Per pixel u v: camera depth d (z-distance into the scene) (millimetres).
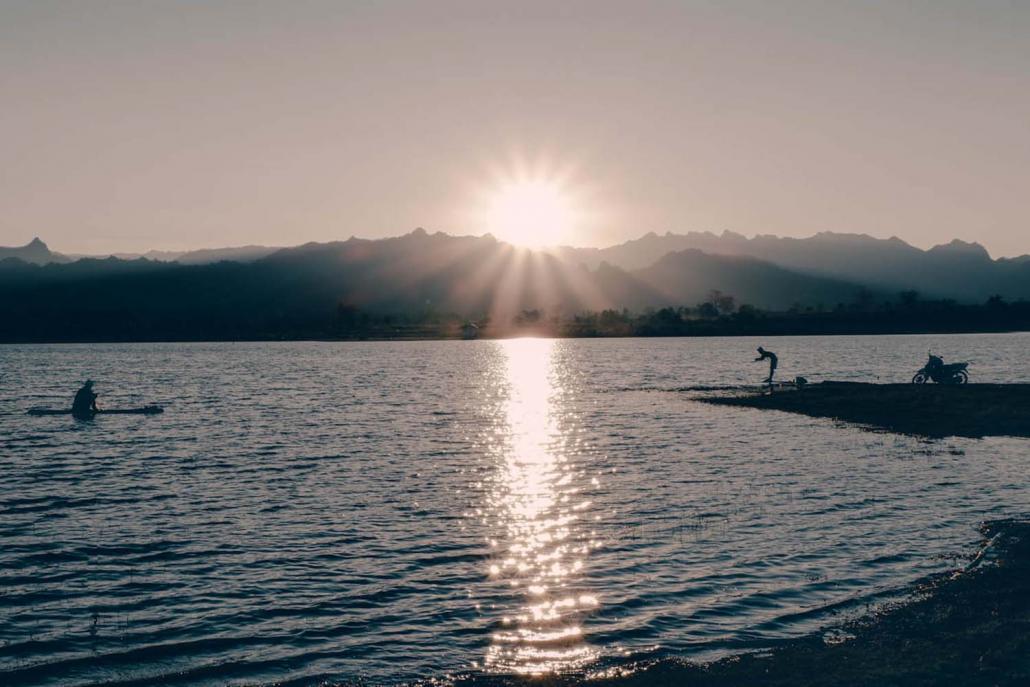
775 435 48562
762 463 38719
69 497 32281
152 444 47969
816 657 15750
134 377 119438
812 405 62969
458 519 28297
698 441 46781
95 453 44312
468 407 71625
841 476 34875
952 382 72812
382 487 34250
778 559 22734
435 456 43062
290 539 25703
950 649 15805
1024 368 107875
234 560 23453
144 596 20391
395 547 24734
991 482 33062
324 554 24000
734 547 24016
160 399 81375
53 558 23688
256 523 27859
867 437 46719
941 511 28078
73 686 15227
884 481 33594
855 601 19094
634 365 140750
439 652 16766
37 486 34625
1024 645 15789
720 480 34625
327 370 137500
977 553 22781
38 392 92438
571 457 41906
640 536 25562
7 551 24406
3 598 20219
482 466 39625
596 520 27812
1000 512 27781
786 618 18219
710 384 93000
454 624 18344
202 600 20047
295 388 96188
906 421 52281
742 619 18266
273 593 20562
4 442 48781
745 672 15125
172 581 21562
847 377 102188
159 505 30766
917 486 32438
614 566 22469
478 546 24750
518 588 20781
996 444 43156
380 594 20438
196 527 27328
